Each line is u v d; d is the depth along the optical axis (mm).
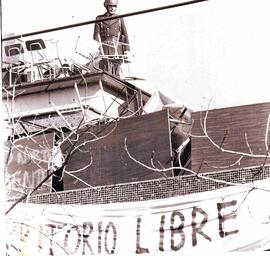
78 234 16750
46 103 21719
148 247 16422
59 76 22188
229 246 15758
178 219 16391
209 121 17375
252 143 16953
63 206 17016
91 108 21719
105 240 16672
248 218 15742
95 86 21938
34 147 18703
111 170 18234
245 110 17188
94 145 18547
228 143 17094
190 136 17484
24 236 16422
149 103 19578
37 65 22297
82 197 17516
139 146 18062
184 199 16453
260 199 15734
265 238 15562
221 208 16078
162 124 17828
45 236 15562
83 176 18453
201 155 17203
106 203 17312
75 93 21844
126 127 18328
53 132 18938
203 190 16578
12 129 17391
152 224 16531
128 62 22328
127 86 22016
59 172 18828
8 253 16016
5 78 22141
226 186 16359
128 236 16625
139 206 16734
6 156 18688
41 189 18266
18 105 21609
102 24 22000
